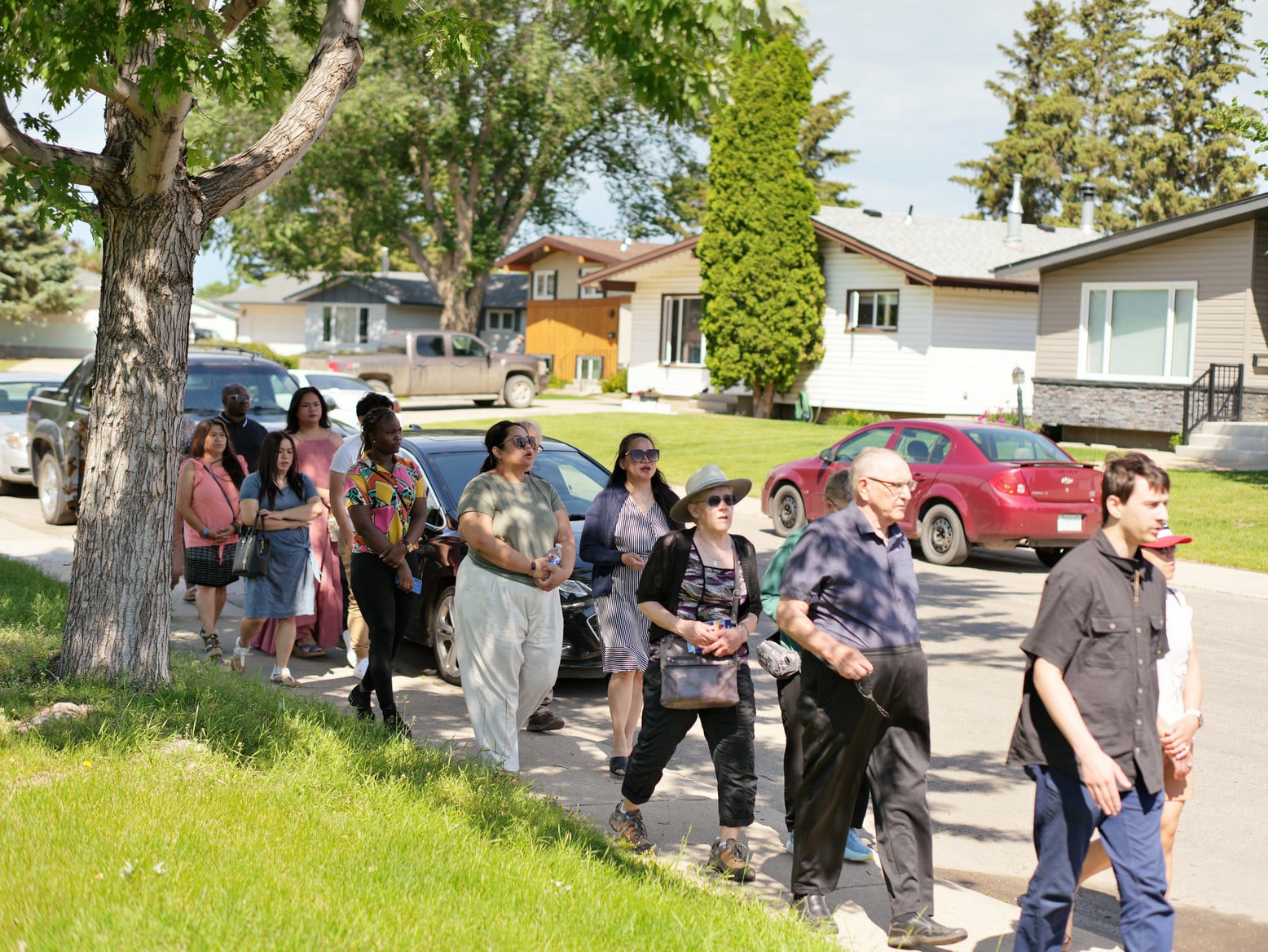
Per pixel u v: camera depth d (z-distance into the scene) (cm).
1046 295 2636
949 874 564
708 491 530
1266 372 2323
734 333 3080
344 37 710
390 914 410
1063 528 1378
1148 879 401
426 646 956
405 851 476
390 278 5641
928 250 3027
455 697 828
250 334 6378
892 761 471
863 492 478
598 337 4425
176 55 603
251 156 689
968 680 907
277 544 803
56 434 1555
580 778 663
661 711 539
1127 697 403
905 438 1514
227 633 979
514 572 622
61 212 620
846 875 549
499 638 620
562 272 4650
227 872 431
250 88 757
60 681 665
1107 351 2542
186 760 567
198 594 875
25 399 1934
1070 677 407
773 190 3002
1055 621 406
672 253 3372
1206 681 910
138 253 662
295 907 405
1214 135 5775
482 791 567
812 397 3164
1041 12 6197
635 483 673
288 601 806
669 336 3559
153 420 674
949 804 657
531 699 645
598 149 4603
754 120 2989
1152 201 5684
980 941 473
